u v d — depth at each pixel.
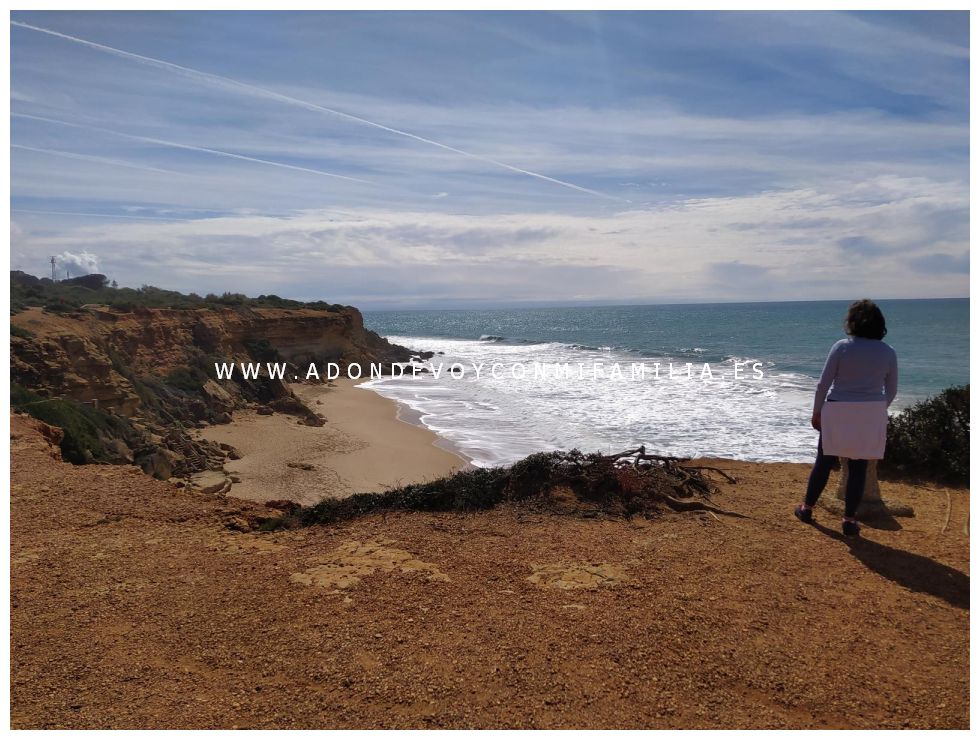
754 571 4.18
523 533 5.00
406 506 5.64
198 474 19.17
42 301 35.25
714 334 78.81
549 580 4.06
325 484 18.69
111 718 2.73
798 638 3.35
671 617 3.54
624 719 2.68
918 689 2.91
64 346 23.02
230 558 4.59
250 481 18.97
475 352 66.31
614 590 3.89
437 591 3.92
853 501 4.79
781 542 4.72
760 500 5.82
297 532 5.22
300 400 32.94
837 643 3.30
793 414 23.95
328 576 4.18
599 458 6.25
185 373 32.69
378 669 3.07
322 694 2.88
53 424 14.84
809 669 3.06
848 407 4.67
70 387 21.81
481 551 4.61
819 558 4.41
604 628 3.42
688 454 18.39
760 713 2.73
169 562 4.51
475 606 3.71
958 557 4.42
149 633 3.48
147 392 27.72
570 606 3.68
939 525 5.14
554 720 2.67
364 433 25.98
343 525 5.32
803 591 3.89
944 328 69.38
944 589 3.93
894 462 7.15
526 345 75.06
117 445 17.50
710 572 4.17
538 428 24.27
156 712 2.77
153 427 23.30
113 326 31.56
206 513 5.69
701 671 3.04
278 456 22.05
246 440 24.73
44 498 5.99
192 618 3.64
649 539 4.81
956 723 2.65
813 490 5.13
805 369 41.97
